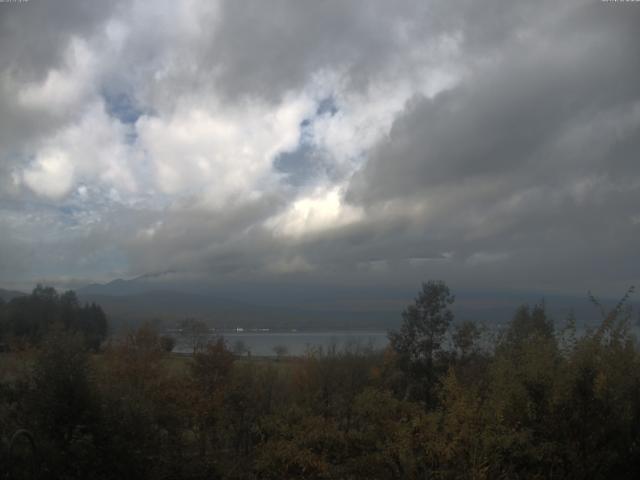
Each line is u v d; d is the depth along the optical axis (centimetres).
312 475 989
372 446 938
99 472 898
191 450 1303
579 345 891
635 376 895
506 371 892
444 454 786
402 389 2020
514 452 782
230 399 1484
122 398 1038
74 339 1035
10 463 815
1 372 1147
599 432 811
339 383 1822
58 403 918
